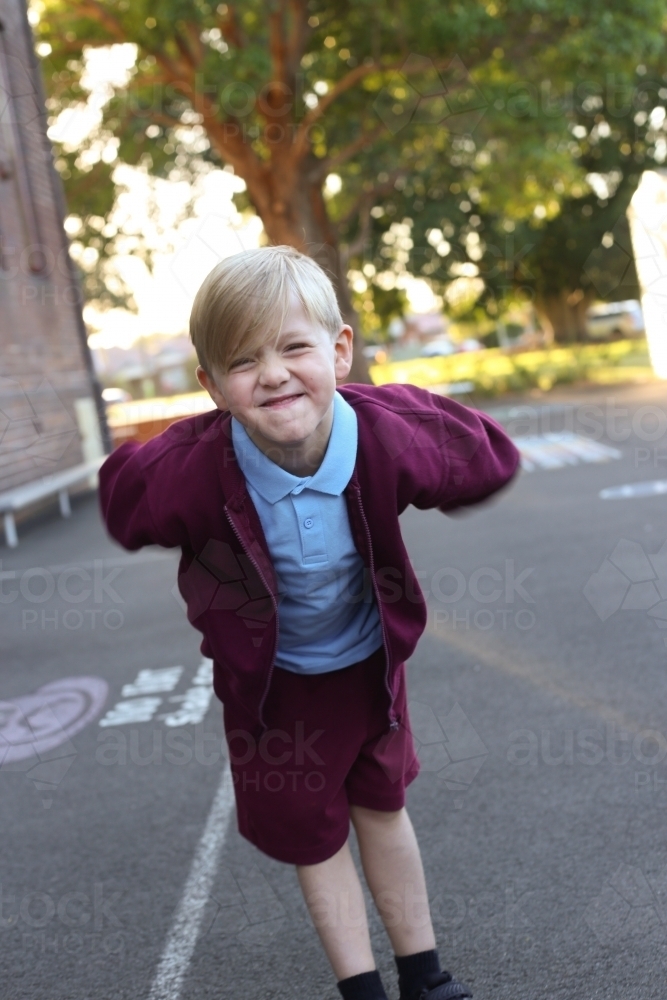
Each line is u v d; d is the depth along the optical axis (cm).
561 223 2094
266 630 163
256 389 148
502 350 2178
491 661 374
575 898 211
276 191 1438
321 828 171
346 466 159
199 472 161
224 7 1374
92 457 905
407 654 171
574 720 308
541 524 632
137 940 214
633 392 1355
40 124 934
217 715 357
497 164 1562
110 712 372
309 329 149
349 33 1491
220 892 231
